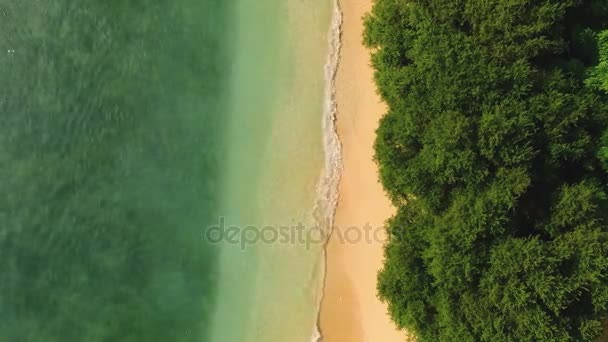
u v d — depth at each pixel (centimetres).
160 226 2464
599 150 1895
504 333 1791
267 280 2394
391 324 2286
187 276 2442
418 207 1991
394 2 2008
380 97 2225
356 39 2375
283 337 2367
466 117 1795
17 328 2447
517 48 1802
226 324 2412
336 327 2334
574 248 1788
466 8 1844
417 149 1989
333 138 2377
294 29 2419
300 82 2411
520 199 1873
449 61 1811
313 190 2383
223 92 2472
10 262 2461
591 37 1938
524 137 1770
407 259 1970
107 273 2458
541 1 1819
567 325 1802
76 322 2452
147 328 2439
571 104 1841
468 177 1817
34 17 2473
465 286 1844
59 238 2467
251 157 2439
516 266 1756
